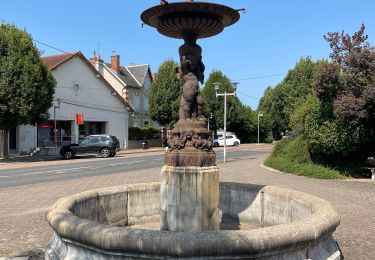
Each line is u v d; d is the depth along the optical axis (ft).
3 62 93.30
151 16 21.93
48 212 17.10
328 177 55.21
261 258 12.96
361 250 21.71
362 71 54.03
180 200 21.22
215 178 21.52
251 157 101.81
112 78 186.60
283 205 23.35
